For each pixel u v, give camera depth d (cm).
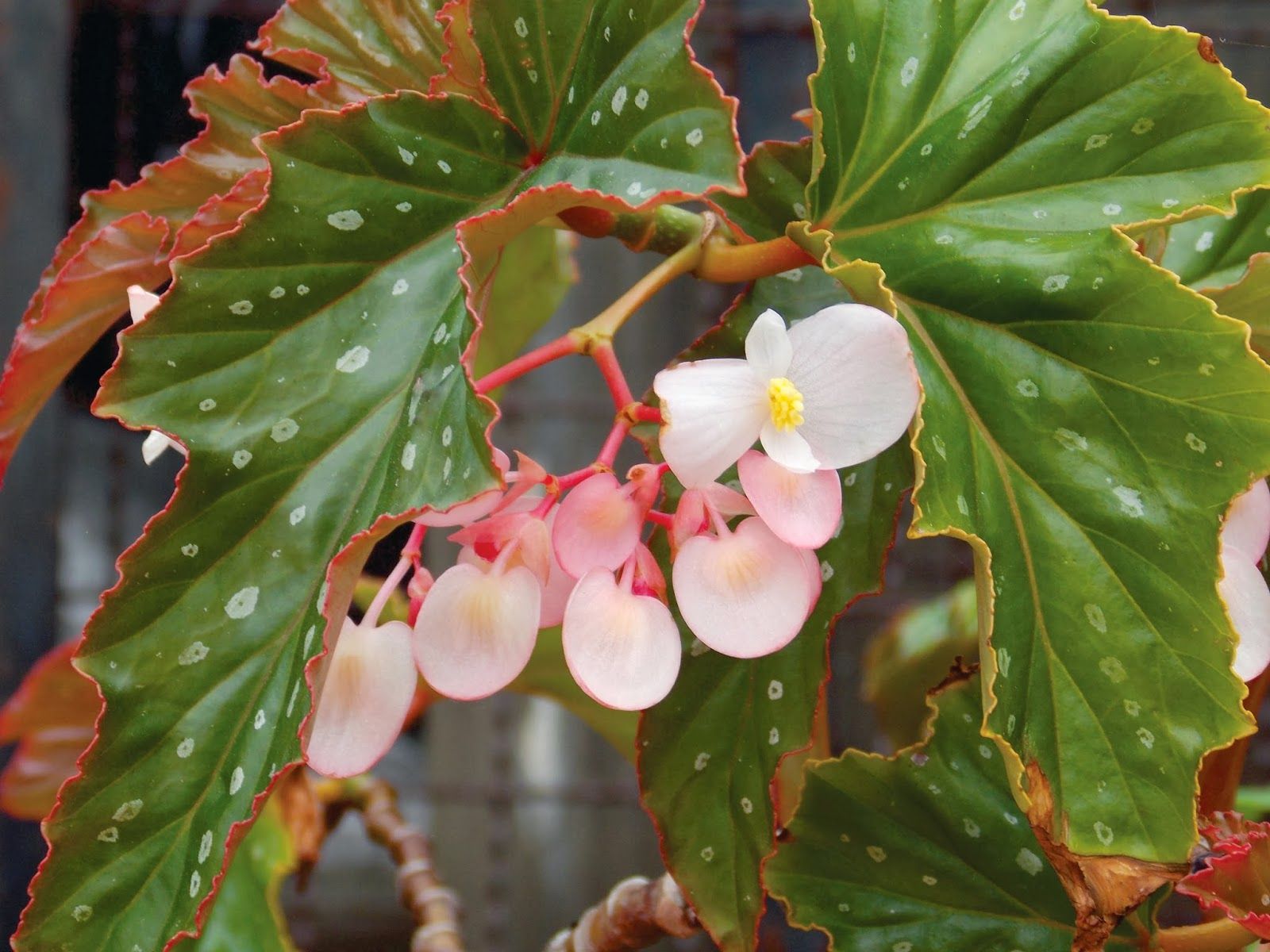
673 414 40
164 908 39
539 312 55
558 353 42
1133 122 42
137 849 39
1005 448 41
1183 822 40
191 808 39
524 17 41
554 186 40
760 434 40
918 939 47
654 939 51
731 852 45
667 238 45
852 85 42
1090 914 40
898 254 42
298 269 41
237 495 40
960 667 48
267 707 39
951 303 42
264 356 41
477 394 39
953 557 94
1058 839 40
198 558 40
